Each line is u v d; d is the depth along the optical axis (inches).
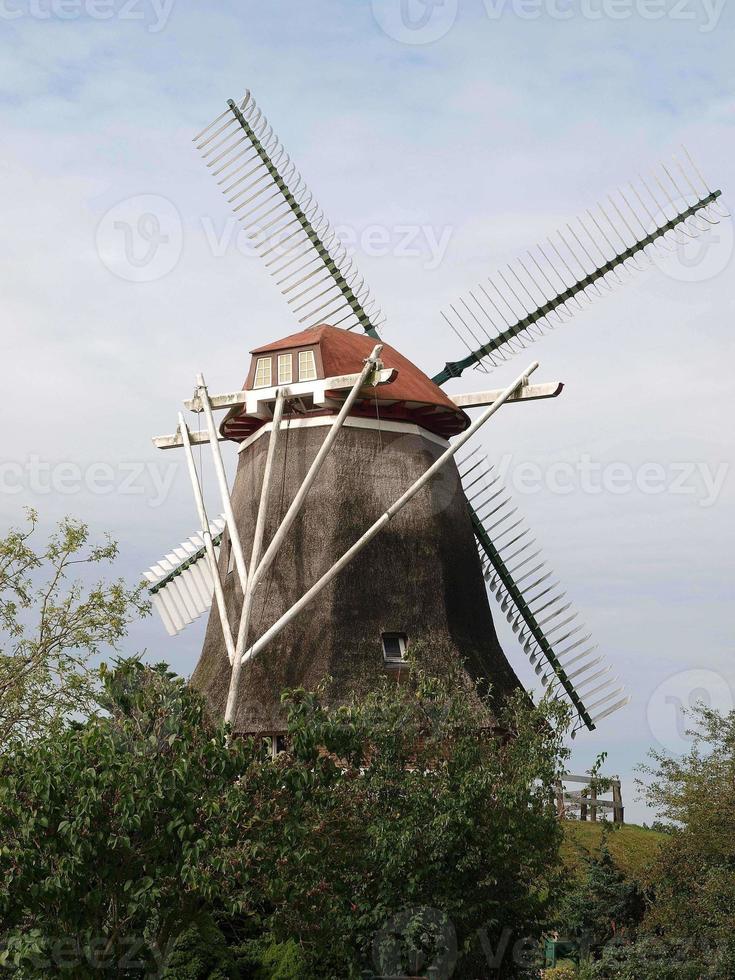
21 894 599.5
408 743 764.6
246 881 630.5
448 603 1079.0
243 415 1143.6
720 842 842.2
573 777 1015.0
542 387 1071.6
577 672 1181.1
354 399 1041.5
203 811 620.4
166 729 651.5
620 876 890.7
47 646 956.0
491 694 1040.8
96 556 1006.4
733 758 879.7
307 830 647.1
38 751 626.8
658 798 879.7
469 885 738.2
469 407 1170.0
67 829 584.4
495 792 750.5
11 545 983.6
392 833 708.0
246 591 959.0
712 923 803.4
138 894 596.1
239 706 1011.3
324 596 1045.8
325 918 689.6
